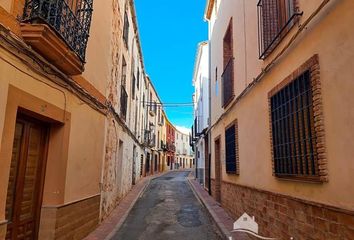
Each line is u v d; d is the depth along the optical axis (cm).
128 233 688
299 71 395
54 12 415
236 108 794
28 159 453
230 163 862
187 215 918
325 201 332
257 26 604
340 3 310
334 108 319
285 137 446
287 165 437
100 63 717
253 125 622
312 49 367
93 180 683
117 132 1012
